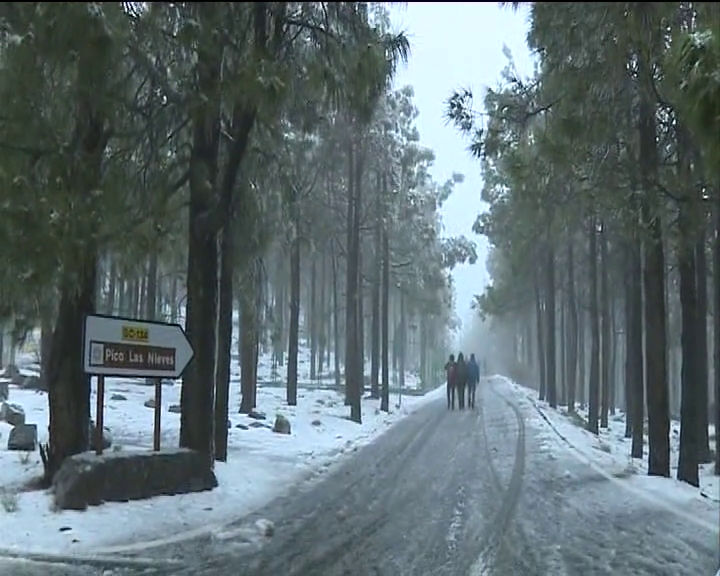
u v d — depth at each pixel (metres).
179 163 12.70
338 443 21.27
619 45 10.31
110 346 11.92
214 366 13.51
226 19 9.42
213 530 10.54
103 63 7.96
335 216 34.31
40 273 9.82
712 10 6.72
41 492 11.93
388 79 10.62
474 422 27.97
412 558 9.28
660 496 13.92
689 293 16.94
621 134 14.18
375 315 39.19
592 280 32.09
